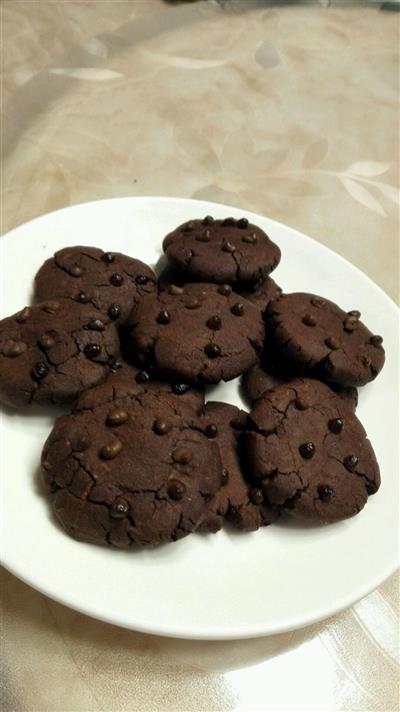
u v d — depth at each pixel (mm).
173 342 236
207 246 270
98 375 232
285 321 251
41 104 411
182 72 454
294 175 406
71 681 214
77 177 377
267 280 286
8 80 418
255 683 220
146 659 220
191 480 203
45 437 228
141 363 243
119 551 203
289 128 435
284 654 227
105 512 197
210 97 443
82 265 264
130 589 196
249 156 413
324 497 214
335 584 210
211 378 236
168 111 428
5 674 212
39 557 196
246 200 387
